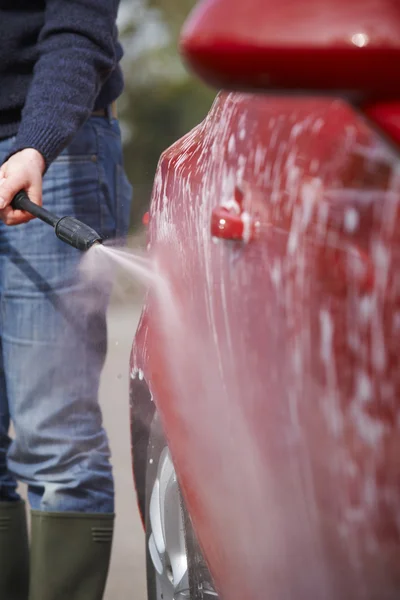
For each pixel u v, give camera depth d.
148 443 2.82
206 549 2.14
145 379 2.57
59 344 3.37
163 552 2.67
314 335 1.61
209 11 1.48
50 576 3.34
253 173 1.88
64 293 3.34
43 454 3.37
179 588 2.57
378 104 1.44
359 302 1.52
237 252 1.89
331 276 1.57
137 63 20.70
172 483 2.57
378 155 1.52
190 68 1.53
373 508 1.52
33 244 3.35
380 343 1.49
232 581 2.02
